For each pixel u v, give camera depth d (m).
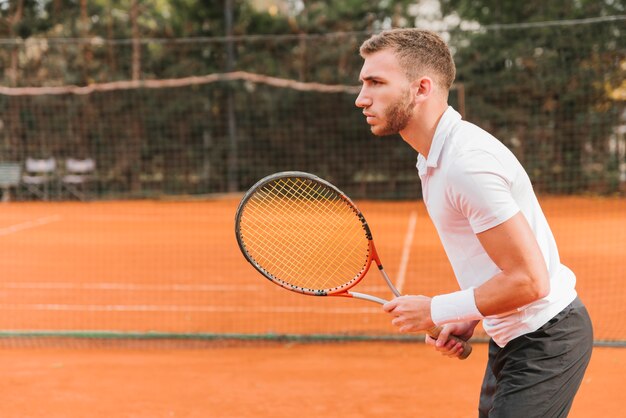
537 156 29.31
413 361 7.53
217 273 13.36
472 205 2.82
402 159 32.03
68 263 14.66
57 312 10.20
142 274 13.30
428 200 3.09
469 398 6.37
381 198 31.91
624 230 18.67
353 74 33.03
